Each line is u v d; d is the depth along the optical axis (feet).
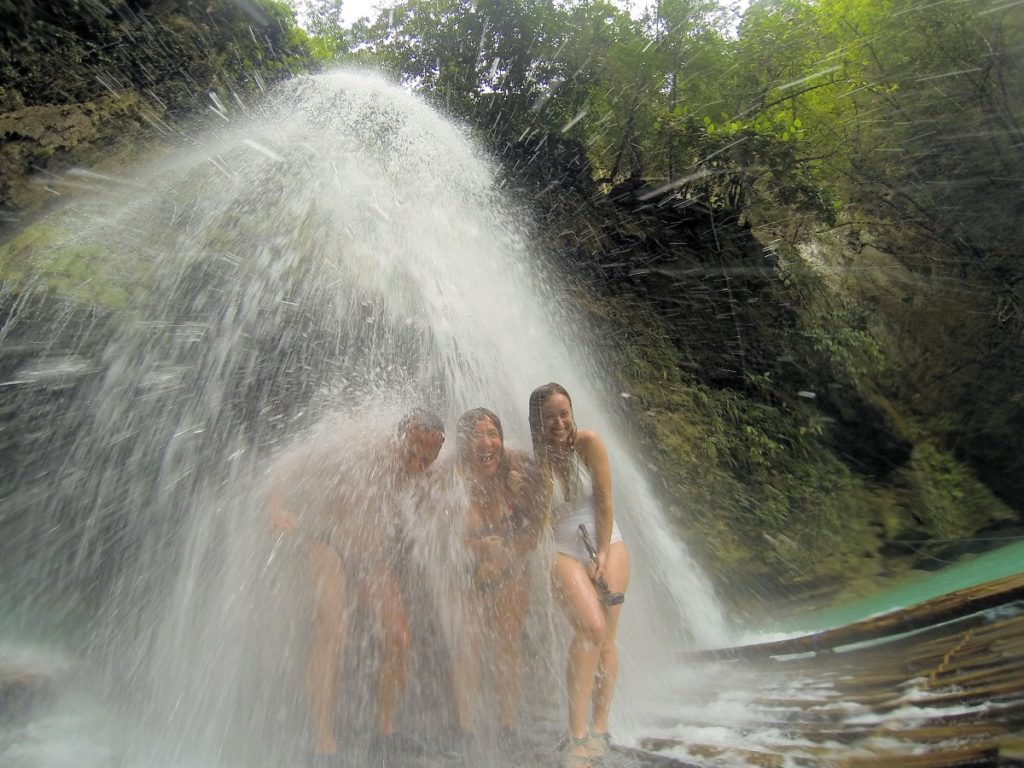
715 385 29.35
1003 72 39.50
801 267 35.22
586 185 31.04
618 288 28.96
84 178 20.57
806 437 29.60
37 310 16.70
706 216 32.17
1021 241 38.91
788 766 7.80
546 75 32.78
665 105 35.58
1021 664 8.63
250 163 21.07
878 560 26.09
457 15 32.78
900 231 41.04
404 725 9.88
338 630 9.40
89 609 14.32
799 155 36.91
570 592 9.84
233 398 16.83
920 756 7.14
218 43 25.63
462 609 10.09
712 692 11.35
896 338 37.52
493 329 20.74
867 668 10.74
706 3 37.01
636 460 24.21
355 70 31.09
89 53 23.04
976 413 35.27
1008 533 29.17
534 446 10.70
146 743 9.84
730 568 23.07
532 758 9.02
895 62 41.09
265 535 10.43
